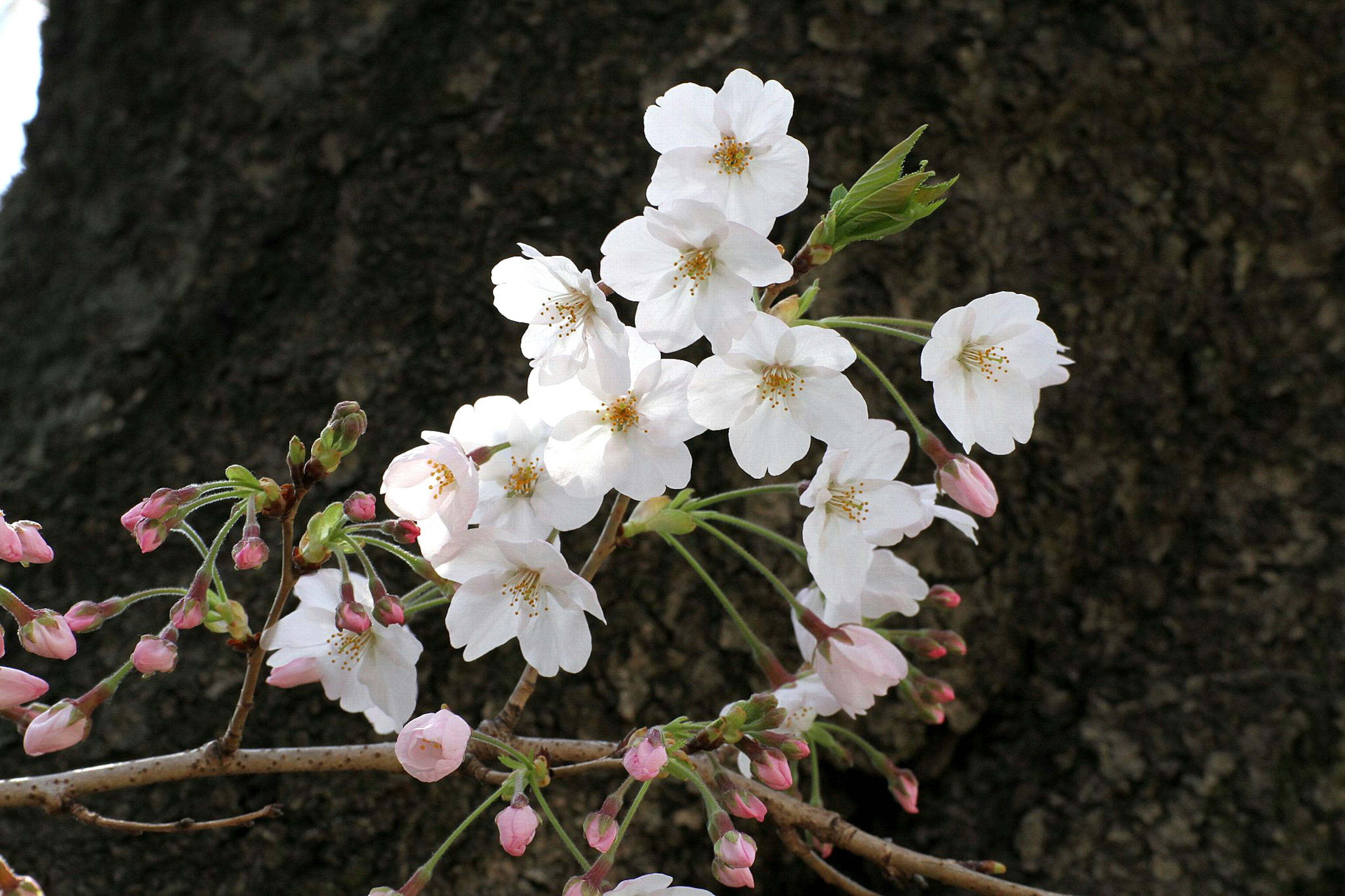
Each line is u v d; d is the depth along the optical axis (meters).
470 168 0.62
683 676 0.59
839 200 0.47
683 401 0.46
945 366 0.47
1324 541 0.61
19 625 0.45
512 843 0.45
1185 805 0.58
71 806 0.47
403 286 0.62
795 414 0.46
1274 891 0.57
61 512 0.60
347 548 0.45
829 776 0.61
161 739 0.58
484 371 0.61
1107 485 0.62
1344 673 0.59
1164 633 0.61
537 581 0.46
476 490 0.45
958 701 0.60
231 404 0.61
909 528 0.48
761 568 0.49
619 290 0.45
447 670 0.59
